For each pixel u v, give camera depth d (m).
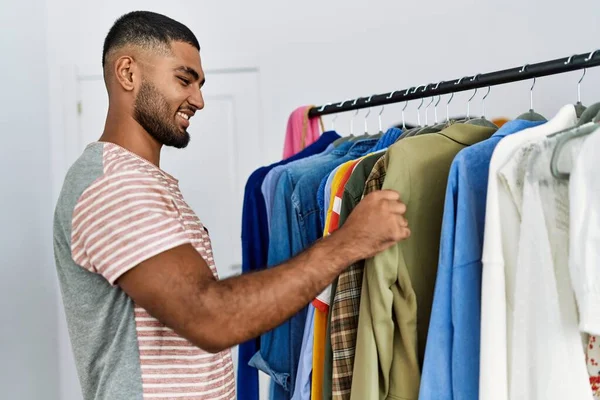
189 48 1.20
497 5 2.77
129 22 1.18
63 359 2.77
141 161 1.10
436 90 1.39
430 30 2.88
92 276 1.06
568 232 0.83
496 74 1.24
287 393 1.59
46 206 2.71
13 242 2.37
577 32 2.63
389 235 0.96
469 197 0.95
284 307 0.94
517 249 0.88
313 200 1.49
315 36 2.93
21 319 2.41
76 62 2.82
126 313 1.05
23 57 2.55
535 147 0.83
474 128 1.15
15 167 2.43
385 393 1.02
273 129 2.91
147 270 0.94
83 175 1.05
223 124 2.90
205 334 0.93
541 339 0.82
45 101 2.75
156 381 1.05
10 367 2.31
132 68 1.16
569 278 0.83
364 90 2.94
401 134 1.40
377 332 1.00
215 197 2.89
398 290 1.02
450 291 0.94
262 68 2.90
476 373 0.93
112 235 0.97
